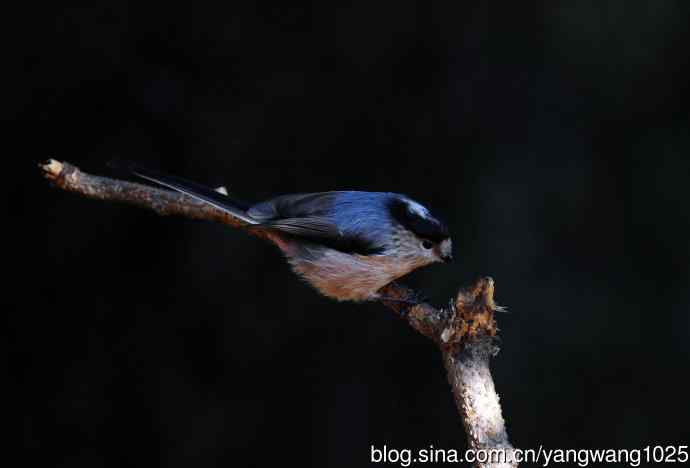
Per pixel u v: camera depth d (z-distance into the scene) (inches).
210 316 458.9
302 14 470.9
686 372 481.1
